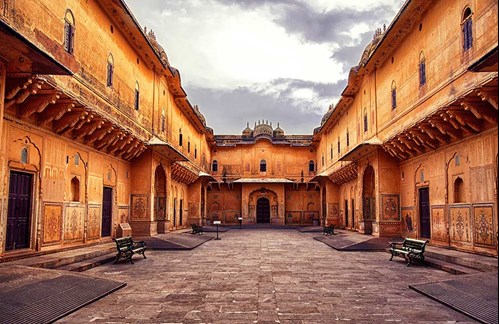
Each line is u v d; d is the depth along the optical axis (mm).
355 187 19766
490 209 8414
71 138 9625
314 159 29797
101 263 9188
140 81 13461
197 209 24047
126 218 13391
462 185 9797
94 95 9734
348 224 21469
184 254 11531
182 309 5434
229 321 4902
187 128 21250
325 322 4863
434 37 10164
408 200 13117
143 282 7273
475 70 4109
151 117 14633
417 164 12336
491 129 8406
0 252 6949
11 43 5344
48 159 8617
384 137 13969
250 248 13445
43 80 7039
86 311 5305
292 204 29531
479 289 5836
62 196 9195
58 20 8047
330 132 24062
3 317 4469
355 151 15031
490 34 7645
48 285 5785
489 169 8461
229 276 7910
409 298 6059
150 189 13773
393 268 8906
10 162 7344
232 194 29750
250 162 29844
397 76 12836
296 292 6488
